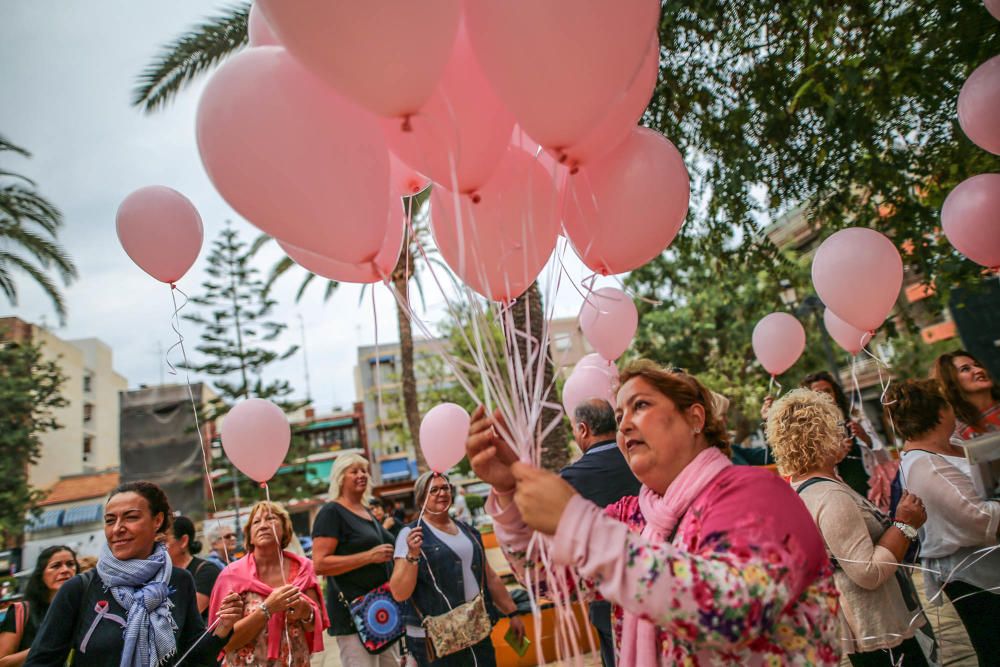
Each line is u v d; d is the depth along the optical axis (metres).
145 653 2.54
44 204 15.75
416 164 1.92
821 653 1.39
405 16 1.45
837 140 6.18
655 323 19.45
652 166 2.16
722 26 6.34
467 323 1.75
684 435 1.65
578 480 2.92
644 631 1.53
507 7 1.56
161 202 3.14
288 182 1.70
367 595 3.84
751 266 7.64
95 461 44.06
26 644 3.76
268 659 3.28
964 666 3.57
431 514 3.59
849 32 5.93
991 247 3.48
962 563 2.78
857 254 3.57
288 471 28.12
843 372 20.52
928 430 3.15
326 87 1.73
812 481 2.73
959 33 5.11
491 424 1.72
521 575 1.76
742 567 1.25
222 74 1.73
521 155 2.11
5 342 23.06
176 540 3.96
